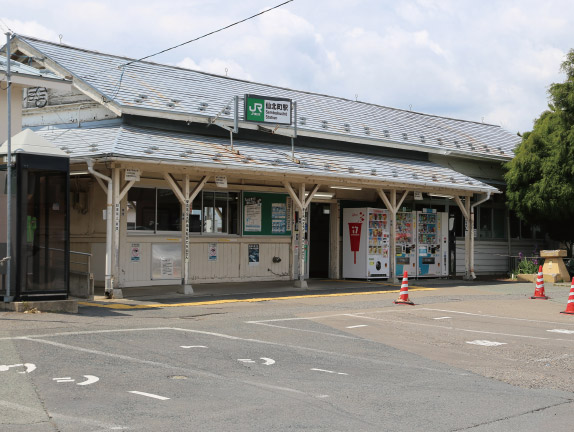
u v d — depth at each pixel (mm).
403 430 6566
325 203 25031
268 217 22891
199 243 21047
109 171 17516
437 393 8219
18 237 13289
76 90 20656
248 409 7086
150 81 21828
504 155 30531
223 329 12508
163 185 20156
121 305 15750
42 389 7555
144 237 19734
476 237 29422
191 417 6699
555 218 27016
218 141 20547
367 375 9102
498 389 8617
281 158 20453
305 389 8102
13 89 16500
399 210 25938
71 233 20156
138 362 9180
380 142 25438
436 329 13625
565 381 9258
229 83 24672
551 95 26547
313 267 25125
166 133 19719
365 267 24109
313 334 12414
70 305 13906
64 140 18578
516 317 15812
